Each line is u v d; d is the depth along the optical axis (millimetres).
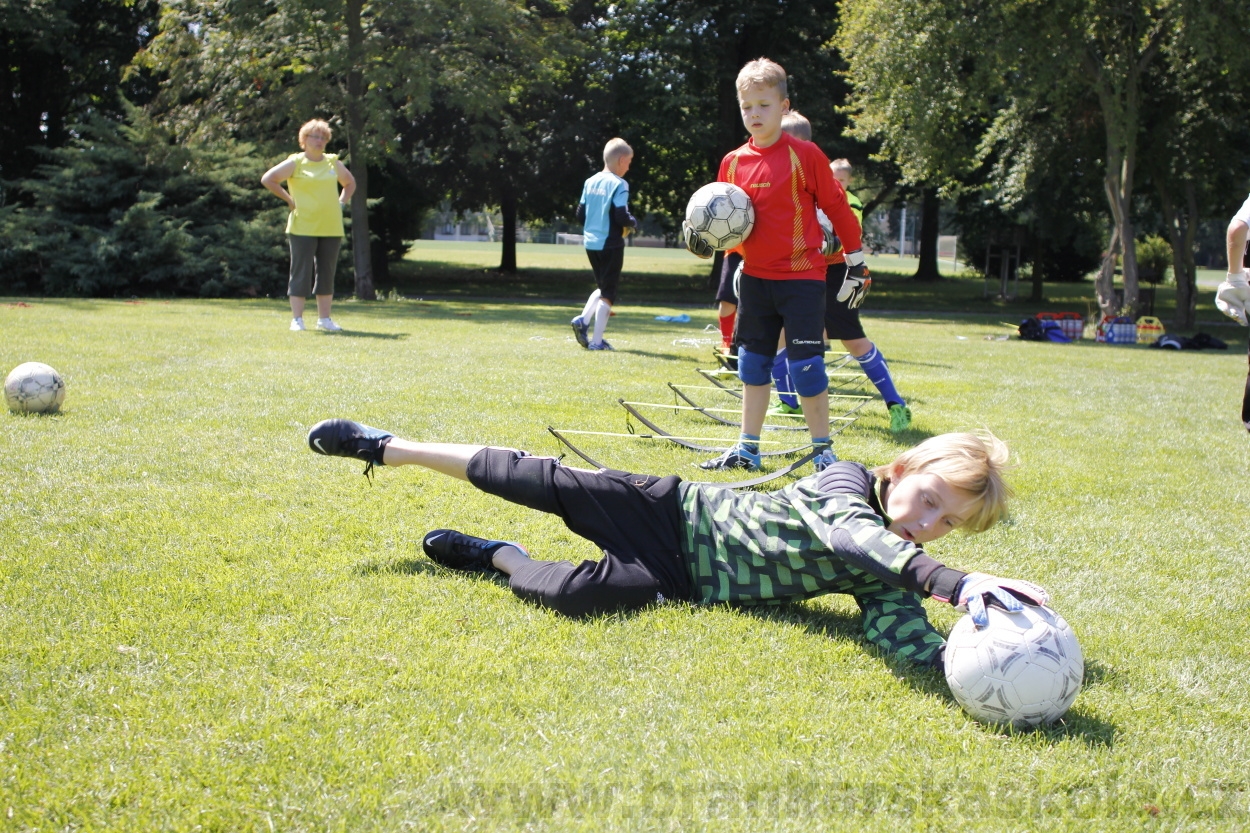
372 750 2203
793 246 4816
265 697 2428
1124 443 6125
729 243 4805
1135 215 27859
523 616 2977
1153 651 2943
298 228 10758
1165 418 7230
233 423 5465
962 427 6344
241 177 20953
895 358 10930
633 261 53562
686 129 24781
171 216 19812
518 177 27953
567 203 30984
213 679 2512
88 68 25562
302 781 2086
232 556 3424
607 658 2711
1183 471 5395
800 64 25188
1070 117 20672
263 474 4445
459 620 2924
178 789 2037
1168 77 20125
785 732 2348
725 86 26672
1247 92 19516
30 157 24906
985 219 29156
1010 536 4059
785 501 3006
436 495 4227
